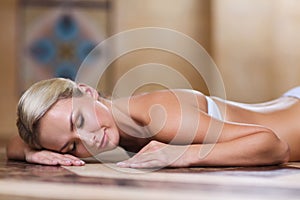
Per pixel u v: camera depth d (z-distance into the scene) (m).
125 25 7.00
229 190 1.54
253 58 6.12
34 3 7.11
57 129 2.23
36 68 7.12
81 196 1.41
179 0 6.91
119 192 1.47
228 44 6.16
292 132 2.51
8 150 2.57
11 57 7.20
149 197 1.39
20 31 7.14
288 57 6.07
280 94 6.10
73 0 7.07
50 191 1.51
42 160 2.31
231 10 6.14
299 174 1.95
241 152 2.14
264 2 6.09
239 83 6.16
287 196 1.44
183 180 1.77
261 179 1.81
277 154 2.21
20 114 2.30
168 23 6.93
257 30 6.10
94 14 7.04
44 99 2.24
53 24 7.09
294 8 6.04
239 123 2.32
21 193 1.49
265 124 2.49
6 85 7.21
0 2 7.16
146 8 6.95
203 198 1.38
